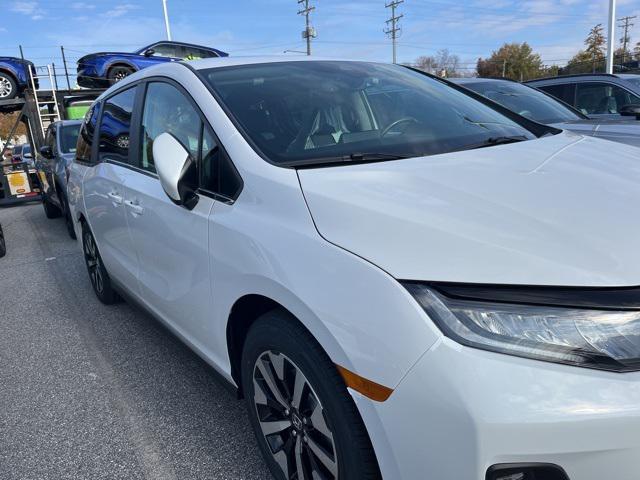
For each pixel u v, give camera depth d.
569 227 1.66
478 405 1.39
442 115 2.83
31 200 12.73
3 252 7.18
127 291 3.72
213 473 2.48
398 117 2.76
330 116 2.61
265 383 2.16
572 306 1.44
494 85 6.81
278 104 2.58
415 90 3.08
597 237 1.61
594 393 1.37
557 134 2.88
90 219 4.16
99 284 4.73
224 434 2.76
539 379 1.39
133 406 3.08
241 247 2.08
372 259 1.64
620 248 1.57
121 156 3.51
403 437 1.53
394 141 2.47
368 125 2.67
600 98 7.58
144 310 3.42
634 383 1.37
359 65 3.25
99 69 16.48
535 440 1.37
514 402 1.38
